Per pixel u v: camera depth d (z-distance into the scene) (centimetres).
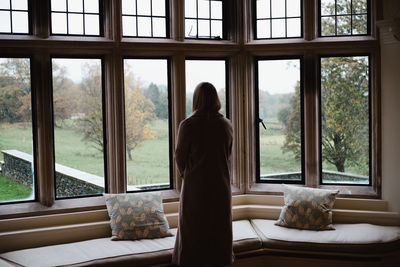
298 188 396
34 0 359
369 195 407
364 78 416
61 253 318
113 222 357
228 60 433
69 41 365
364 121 419
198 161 285
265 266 362
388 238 348
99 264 302
